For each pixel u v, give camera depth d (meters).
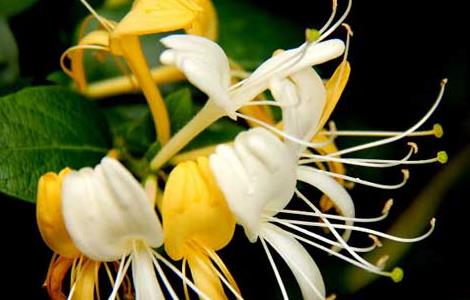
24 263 0.27
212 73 0.23
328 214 0.26
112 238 0.23
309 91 0.24
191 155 0.26
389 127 0.31
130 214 0.23
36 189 0.25
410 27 0.31
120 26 0.24
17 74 0.28
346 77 0.24
